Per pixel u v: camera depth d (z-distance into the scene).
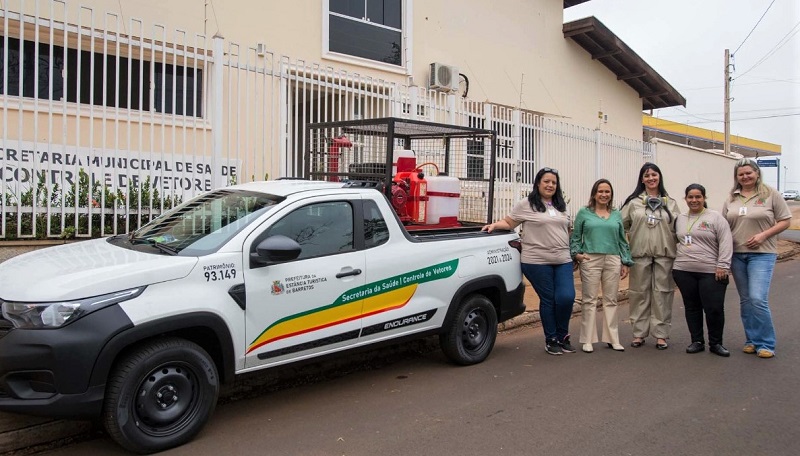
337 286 4.71
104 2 8.52
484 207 7.43
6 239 6.20
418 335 5.45
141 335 3.72
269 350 4.35
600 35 16.00
